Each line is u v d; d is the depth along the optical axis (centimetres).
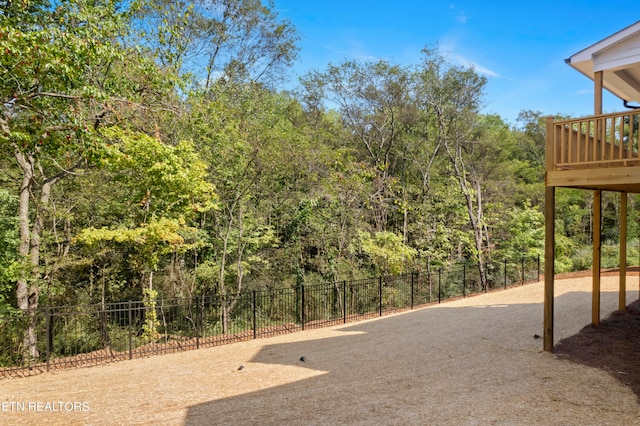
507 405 540
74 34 892
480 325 1088
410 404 556
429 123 2856
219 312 1566
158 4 1627
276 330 1227
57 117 972
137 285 1680
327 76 2675
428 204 2408
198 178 1252
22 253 1212
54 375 825
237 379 733
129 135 1162
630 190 1005
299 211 1880
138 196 1262
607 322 995
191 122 1470
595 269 976
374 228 2281
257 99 2002
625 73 966
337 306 1608
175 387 696
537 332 961
